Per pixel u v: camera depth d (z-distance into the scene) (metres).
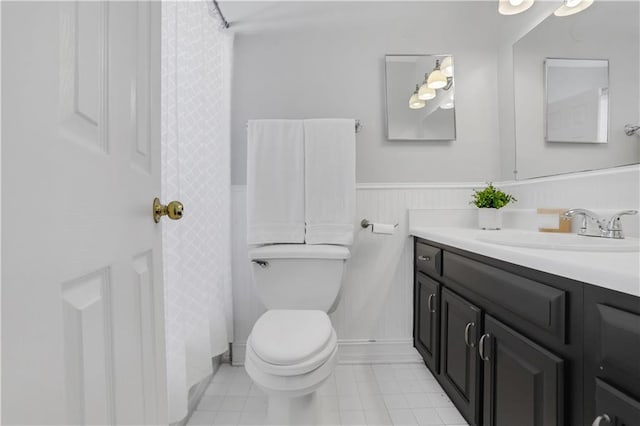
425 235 1.60
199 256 1.38
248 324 1.84
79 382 0.44
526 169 1.65
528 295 0.85
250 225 1.66
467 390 1.21
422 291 1.70
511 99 1.78
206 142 1.54
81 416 0.45
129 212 0.60
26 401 0.35
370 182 1.86
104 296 0.52
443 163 1.87
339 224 1.66
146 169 0.70
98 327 0.49
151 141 0.72
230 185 1.80
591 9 1.29
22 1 0.34
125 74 0.59
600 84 1.24
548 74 1.51
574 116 1.36
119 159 0.57
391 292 1.86
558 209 1.40
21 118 0.34
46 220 0.38
